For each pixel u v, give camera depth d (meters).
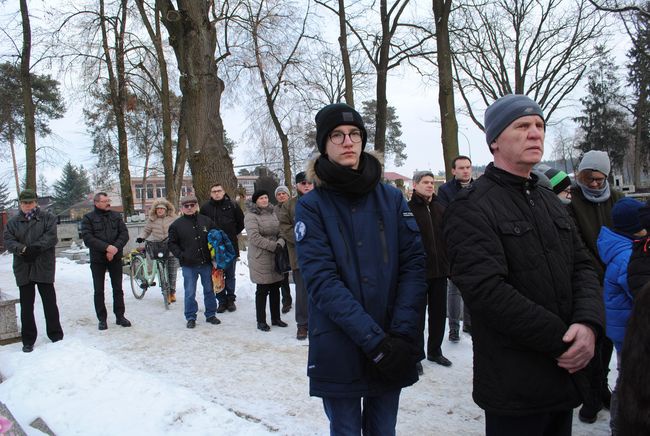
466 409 4.11
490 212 2.21
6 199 44.78
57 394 4.23
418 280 2.44
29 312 6.00
